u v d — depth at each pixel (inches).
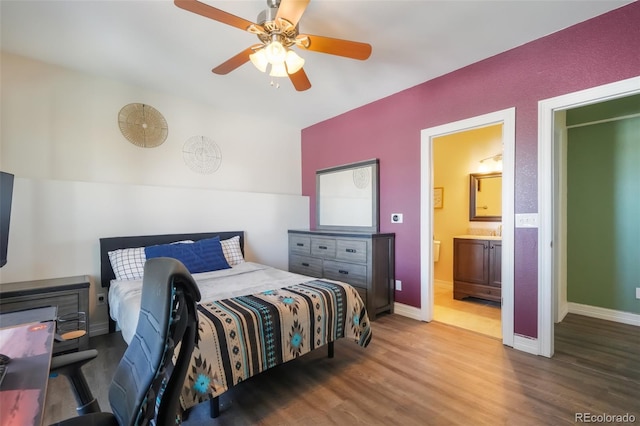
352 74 119.0
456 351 98.7
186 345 31.0
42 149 110.4
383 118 143.0
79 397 44.7
